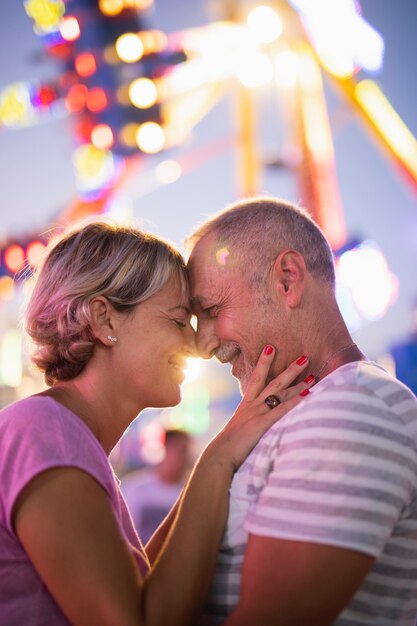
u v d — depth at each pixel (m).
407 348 3.89
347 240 4.80
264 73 5.21
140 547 1.70
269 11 5.09
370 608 1.53
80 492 1.41
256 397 1.72
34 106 5.40
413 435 1.49
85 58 5.27
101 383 1.70
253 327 1.75
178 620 1.43
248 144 5.25
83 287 1.68
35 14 5.26
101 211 5.75
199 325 1.83
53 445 1.45
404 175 4.93
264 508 1.47
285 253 1.74
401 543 1.52
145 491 4.45
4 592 1.44
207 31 5.29
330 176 5.10
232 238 1.78
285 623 1.37
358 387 1.48
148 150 5.39
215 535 1.55
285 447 1.51
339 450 1.42
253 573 1.43
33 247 5.37
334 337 1.75
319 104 5.18
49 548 1.37
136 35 5.24
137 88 5.26
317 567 1.37
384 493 1.41
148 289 1.71
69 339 1.68
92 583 1.35
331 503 1.39
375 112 4.96
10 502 1.41
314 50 5.04
